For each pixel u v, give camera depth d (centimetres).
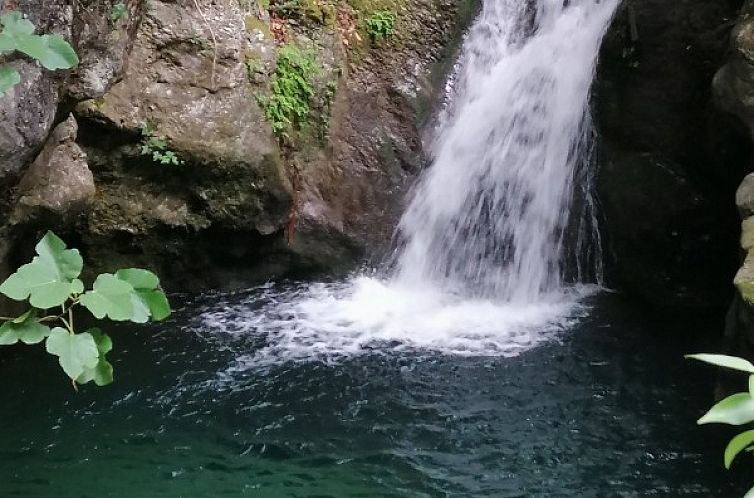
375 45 709
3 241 476
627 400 493
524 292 661
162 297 199
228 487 404
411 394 498
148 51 588
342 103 688
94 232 593
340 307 622
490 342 570
